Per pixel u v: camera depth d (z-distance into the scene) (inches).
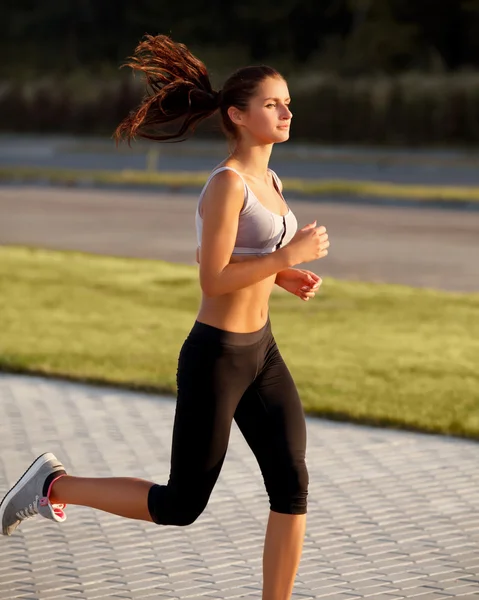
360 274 1064.2
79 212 1632.6
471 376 642.2
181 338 757.9
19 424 525.7
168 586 330.3
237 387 282.2
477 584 332.8
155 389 599.2
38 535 374.0
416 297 928.3
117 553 357.7
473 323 819.4
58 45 4793.3
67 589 327.3
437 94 3159.5
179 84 290.5
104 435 507.2
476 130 3122.5
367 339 757.3
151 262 1134.4
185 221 1521.9
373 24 4207.7
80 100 3769.7
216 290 271.9
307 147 3233.3
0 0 4815.5
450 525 386.3
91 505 301.1
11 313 852.0
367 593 325.4
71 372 634.2
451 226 1470.2
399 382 623.2
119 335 765.9
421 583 333.4
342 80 3425.2
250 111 277.7
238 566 347.3
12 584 330.3
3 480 436.8
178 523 291.7
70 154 3181.6
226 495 418.0
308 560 352.2
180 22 4640.8
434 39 4217.5
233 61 4409.5
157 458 470.3
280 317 838.5
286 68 4306.1
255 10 4547.2
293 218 286.2
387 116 3221.0
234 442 494.9
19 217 1565.0
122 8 4756.4
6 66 4763.8
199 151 3019.2
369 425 530.3
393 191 1851.6
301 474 285.7
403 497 417.7
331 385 613.0
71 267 1095.0
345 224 1487.5
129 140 301.4
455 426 520.7
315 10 4554.6
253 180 279.1
